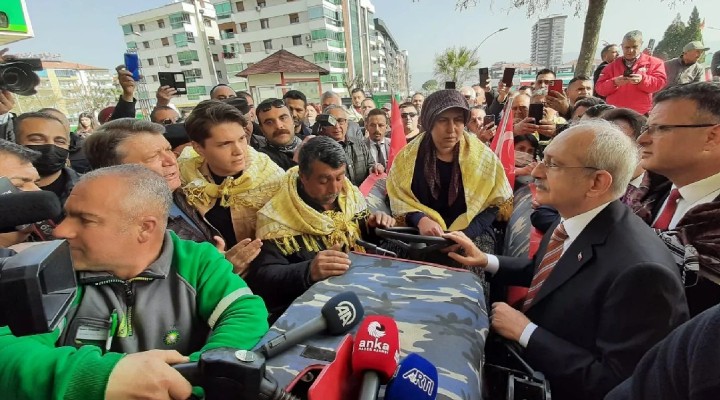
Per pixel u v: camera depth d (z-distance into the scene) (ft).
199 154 6.94
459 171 8.20
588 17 28.04
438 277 4.91
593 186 4.29
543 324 4.65
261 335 3.87
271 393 2.51
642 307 3.59
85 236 3.34
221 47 171.22
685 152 4.75
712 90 4.57
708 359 1.95
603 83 16.29
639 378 2.52
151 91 177.47
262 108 11.48
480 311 4.30
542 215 6.77
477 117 15.11
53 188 7.40
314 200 6.39
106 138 5.56
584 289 4.23
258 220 6.49
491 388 4.41
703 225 4.41
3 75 8.16
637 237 4.03
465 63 112.98
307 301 4.39
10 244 3.44
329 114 13.43
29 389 2.67
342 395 2.71
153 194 3.61
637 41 14.80
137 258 3.60
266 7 157.38
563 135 4.50
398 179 8.68
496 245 9.49
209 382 2.52
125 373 2.63
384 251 6.58
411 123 17.56
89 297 3.48
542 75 19.06
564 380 4.17
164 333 3.77
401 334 3.77
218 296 4.04
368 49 174.29
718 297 4.29
